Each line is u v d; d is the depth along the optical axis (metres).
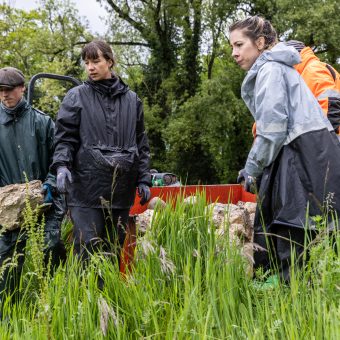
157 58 27.92
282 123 3.31
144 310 2.80
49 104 26.50
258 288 3.02
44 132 4.09
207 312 2.58
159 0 26.98
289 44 3.94
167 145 26.42
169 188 5.88
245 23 3.63
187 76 27.61
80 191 3.75
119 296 2.99
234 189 6.47
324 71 3.74
